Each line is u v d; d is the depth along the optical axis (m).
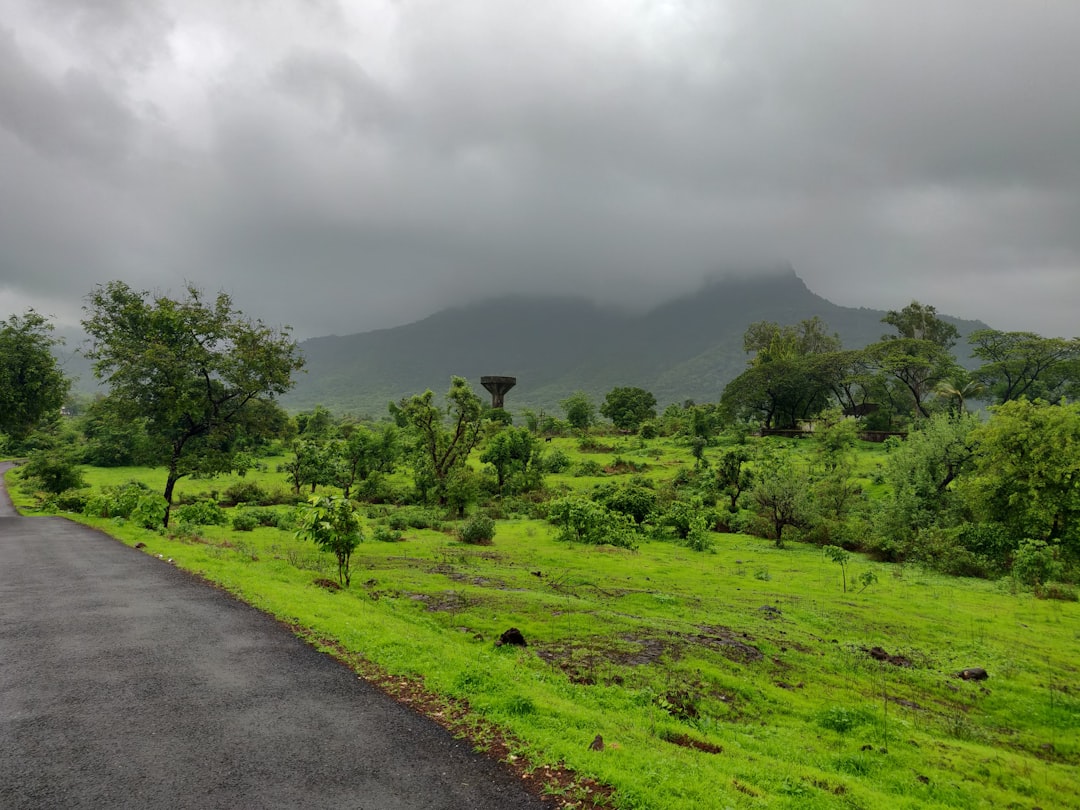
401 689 7.90
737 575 26.55
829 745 9.79
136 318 30.73
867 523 40.62
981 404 106.00
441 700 7.59
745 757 7.81
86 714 6.71
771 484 40.06
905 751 9.72
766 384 96.75
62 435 90.19
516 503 50.38
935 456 42.12
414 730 6.68
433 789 5.46
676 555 31.88
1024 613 22.27
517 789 5.54
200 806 4.98
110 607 11.55
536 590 19.48
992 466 36.34
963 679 14.54
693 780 6.07
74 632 9.83
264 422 35.03
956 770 9.27
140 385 30.09
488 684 8.12
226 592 13.09
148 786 5.27
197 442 33.81
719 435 95.06
